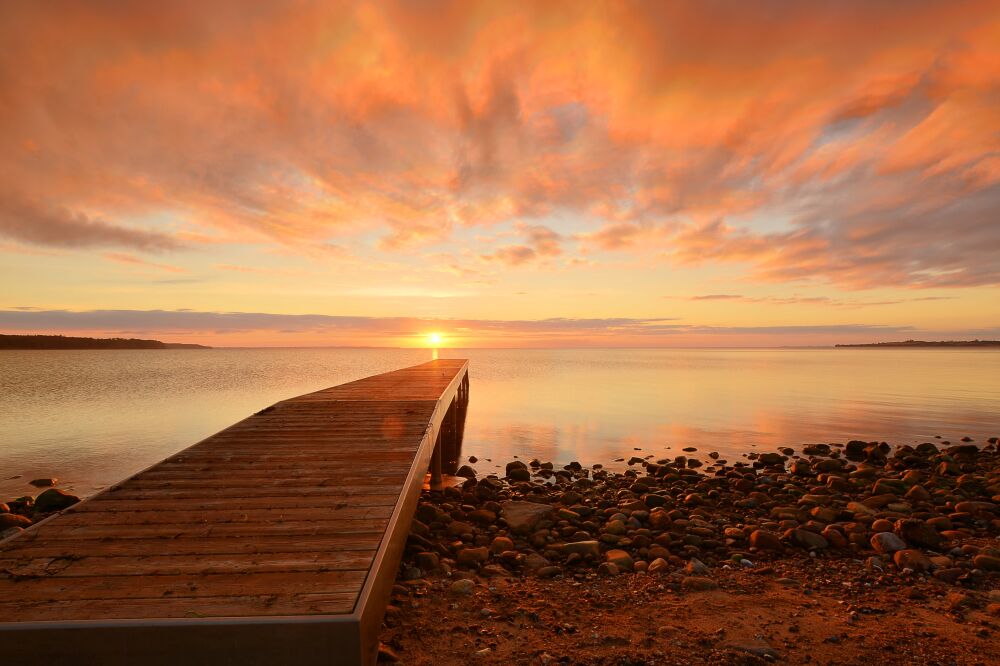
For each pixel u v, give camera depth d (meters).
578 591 5.10
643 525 7.84
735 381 43.12
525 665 3.68
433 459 10.99
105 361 101.25
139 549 3.67
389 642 3.97
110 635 2.67
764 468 13.63
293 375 52.31
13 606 2.89
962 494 10.15
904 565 5.86
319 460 6.11
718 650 3.90
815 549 6.53
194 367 73.31
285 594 3.04
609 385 39.06
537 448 15.98
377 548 3.71
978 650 3.96
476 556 5.93
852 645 4.02
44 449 15.10
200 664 2.70
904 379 45.31
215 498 4.76
